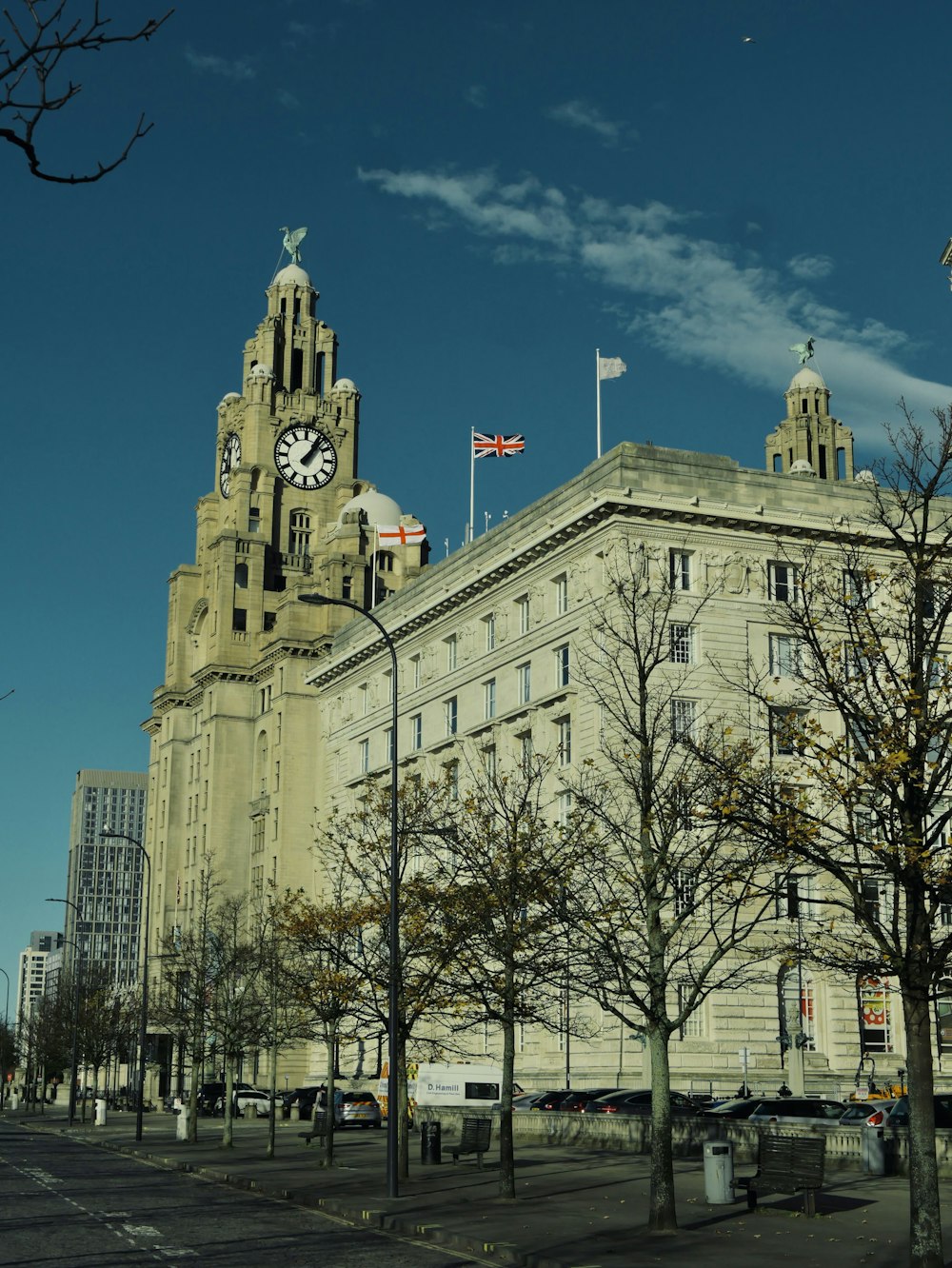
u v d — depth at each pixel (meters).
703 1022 69.44
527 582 82.62
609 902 39.44
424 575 99.81
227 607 134.50
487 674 86.62
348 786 106.81
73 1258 27.52
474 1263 27.56
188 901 135.75
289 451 146.25
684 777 37.16
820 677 35.28
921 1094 24.80
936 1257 24.02
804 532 74.25
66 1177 50.41
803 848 28.52
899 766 27.23
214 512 149.62
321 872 112.94
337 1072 107.88
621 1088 67.31
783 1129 47.38
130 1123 105.62
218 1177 49.91
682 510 73.31
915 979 25.70
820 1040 72.00
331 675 113.12
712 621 72.50
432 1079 81.75
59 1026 152.12
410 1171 49.03
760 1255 27.17
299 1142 70.38
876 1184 39.62
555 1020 70.62
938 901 27.11
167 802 142.88
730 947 34.19
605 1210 35.31
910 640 30.64
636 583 46.88
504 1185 38.12
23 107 11.74
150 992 136.12
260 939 88.38
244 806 131.62
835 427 163.38
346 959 52.84
